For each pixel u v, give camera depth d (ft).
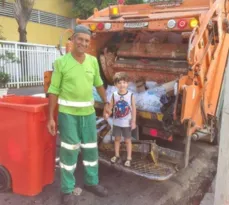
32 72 37.99
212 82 13.10
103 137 12.59
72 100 9.64
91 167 10.56
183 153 10.93
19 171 9.87
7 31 42.86
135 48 14.28
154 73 13.84
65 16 53.52
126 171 11.02
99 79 10.48
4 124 9.70
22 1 39.17
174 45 13.25
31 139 9.46
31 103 11.00
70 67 9.42
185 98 10.22
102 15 15.52
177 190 11.63
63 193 10.03
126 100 11.31
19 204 9.96
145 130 12.44
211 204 10.75
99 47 15.07
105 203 10.26
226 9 13.62
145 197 10.82
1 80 28.84
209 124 13.67
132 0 36.76
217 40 12.54
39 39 48.52
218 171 7.79
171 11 13.76
